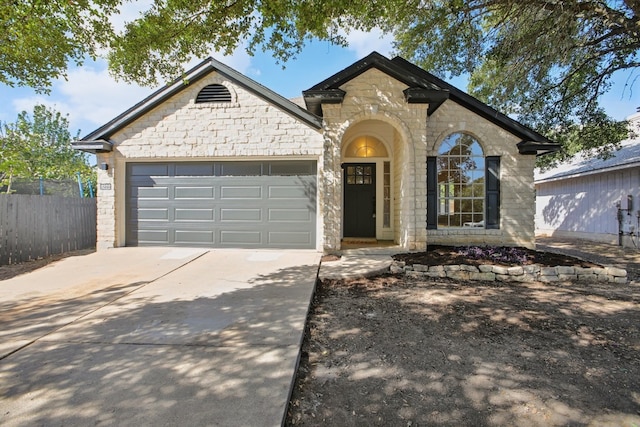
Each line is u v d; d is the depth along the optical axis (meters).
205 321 3.75
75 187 17.34
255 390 2.42
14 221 7.54
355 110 7.56
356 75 7.51
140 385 2.47
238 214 8.38
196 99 8.32
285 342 3.21
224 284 5.34
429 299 5.06
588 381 2.84
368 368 3.03
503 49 8.08
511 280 6.21
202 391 2.40
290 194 8.25
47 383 2.48
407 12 6.58
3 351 2.99
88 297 4.68
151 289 5.07
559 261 6.75
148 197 8.60
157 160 8.51
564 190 14.23
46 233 8.39
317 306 4.74
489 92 11.32
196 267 6.52
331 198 7.65
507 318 4.30
